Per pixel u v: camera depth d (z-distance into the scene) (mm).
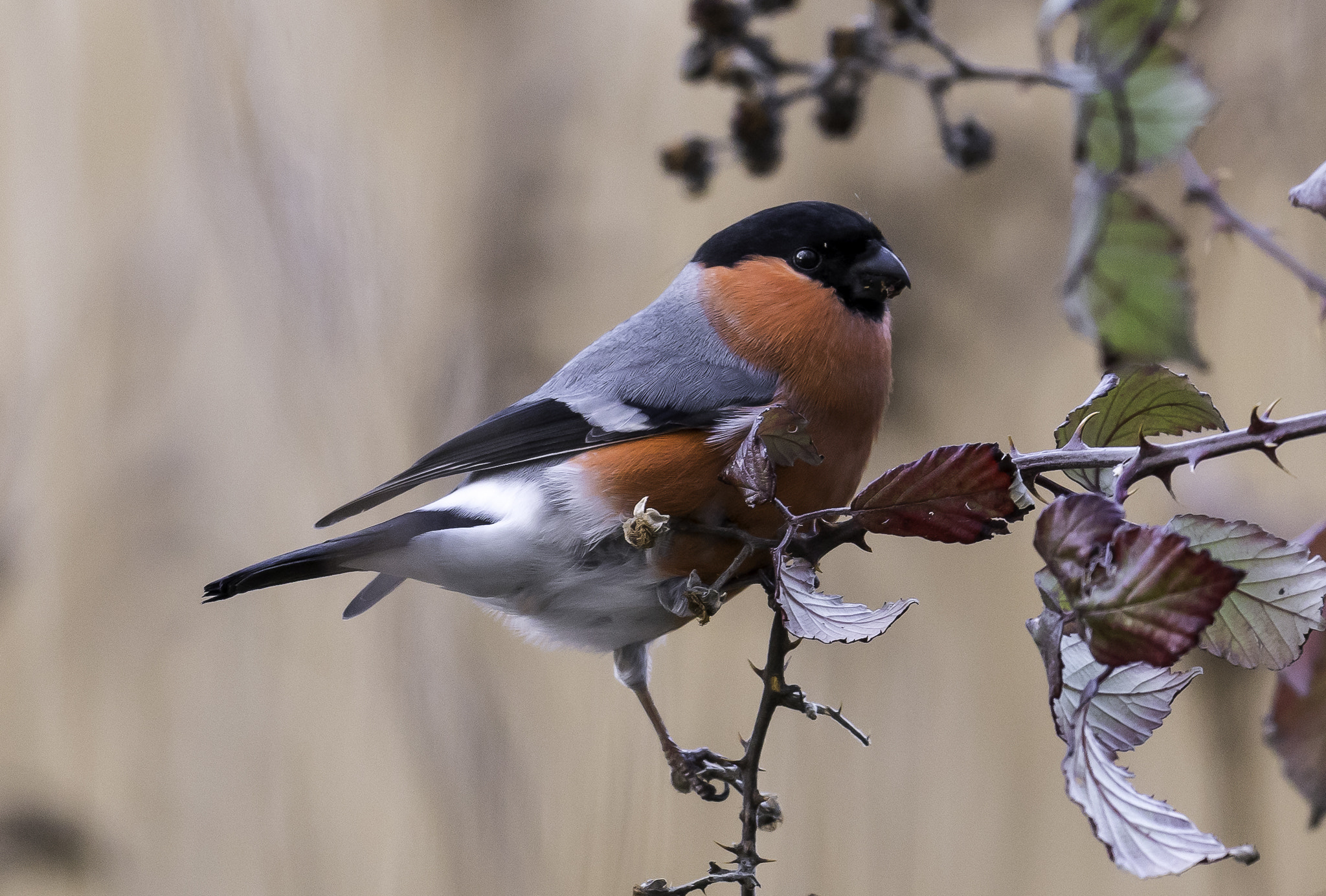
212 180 10180
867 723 10039
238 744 10438
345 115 10453
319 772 10266
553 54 10828
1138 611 3160
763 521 6355
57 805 10406
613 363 6758
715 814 9758
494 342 10297
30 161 11094
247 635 10633
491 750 9883
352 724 10320
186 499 10625
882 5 6477
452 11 10773
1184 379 4121
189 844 10312
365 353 10172
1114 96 5250
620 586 6473
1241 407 9156
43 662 10719
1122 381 4160
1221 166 7840
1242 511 8367
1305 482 8773
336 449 10125
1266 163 7832
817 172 10492
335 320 10117
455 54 10781
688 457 6270
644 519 5293
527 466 6578
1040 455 3855
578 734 9938
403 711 10172
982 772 9938
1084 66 5371
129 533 10719
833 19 10164
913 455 10461
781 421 4246
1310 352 8984
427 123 10688
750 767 4355
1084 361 10234
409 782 10047
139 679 10625
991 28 10297
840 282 6781
